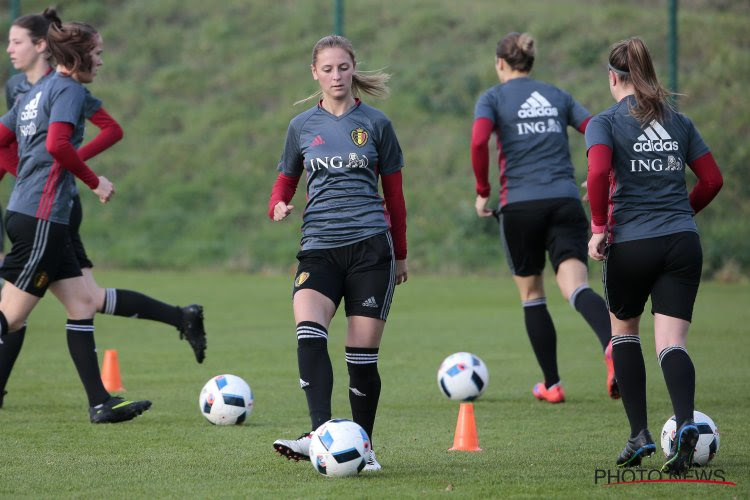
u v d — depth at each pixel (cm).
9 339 2386
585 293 2505
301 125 1791
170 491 1563
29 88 2314
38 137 2155
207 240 7462
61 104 2117
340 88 1750
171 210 7875
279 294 5453
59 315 4631
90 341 2256
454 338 3847
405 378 2958
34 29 2291
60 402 2508
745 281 6191
